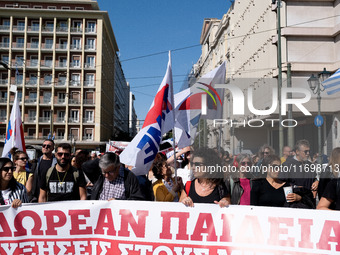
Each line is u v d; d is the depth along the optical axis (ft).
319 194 12.51
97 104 199.72
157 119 13.94
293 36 76.84
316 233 11.34
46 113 200.34
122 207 12.66
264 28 89.81
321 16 77.36
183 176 22.22
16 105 23.56
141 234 12.46
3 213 12.73
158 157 15.96
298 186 13.97
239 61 116.88
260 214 11.78
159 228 12.37
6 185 14.10
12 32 200.54
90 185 17.97
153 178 15.67
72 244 12.76
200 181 12.80
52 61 201.05
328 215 11.28
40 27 200.85
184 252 12.18
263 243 11.68
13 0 206.08
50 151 18.48
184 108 14.69
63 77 200.64
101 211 12.78
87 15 202.59
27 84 198.39
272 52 81.25
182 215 12.27
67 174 16.19
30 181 18.04
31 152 73.82
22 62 199.62
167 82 14.51
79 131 197.98
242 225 11.88
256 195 13.92
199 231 12.12
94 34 202.59
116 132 278.05
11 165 13.83
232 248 11.87
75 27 203.62
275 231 11.64
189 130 14.61
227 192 12.64
